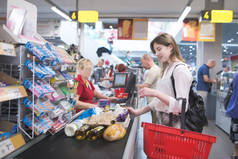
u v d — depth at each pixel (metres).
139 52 8.81
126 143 0.99
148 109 1.58
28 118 0.92
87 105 1.88
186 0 4.92
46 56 0.95
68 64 1.37
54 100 1.08
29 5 1.10
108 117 1.19
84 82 2.36
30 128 0.92
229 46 5.96
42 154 0.84
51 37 6.46
